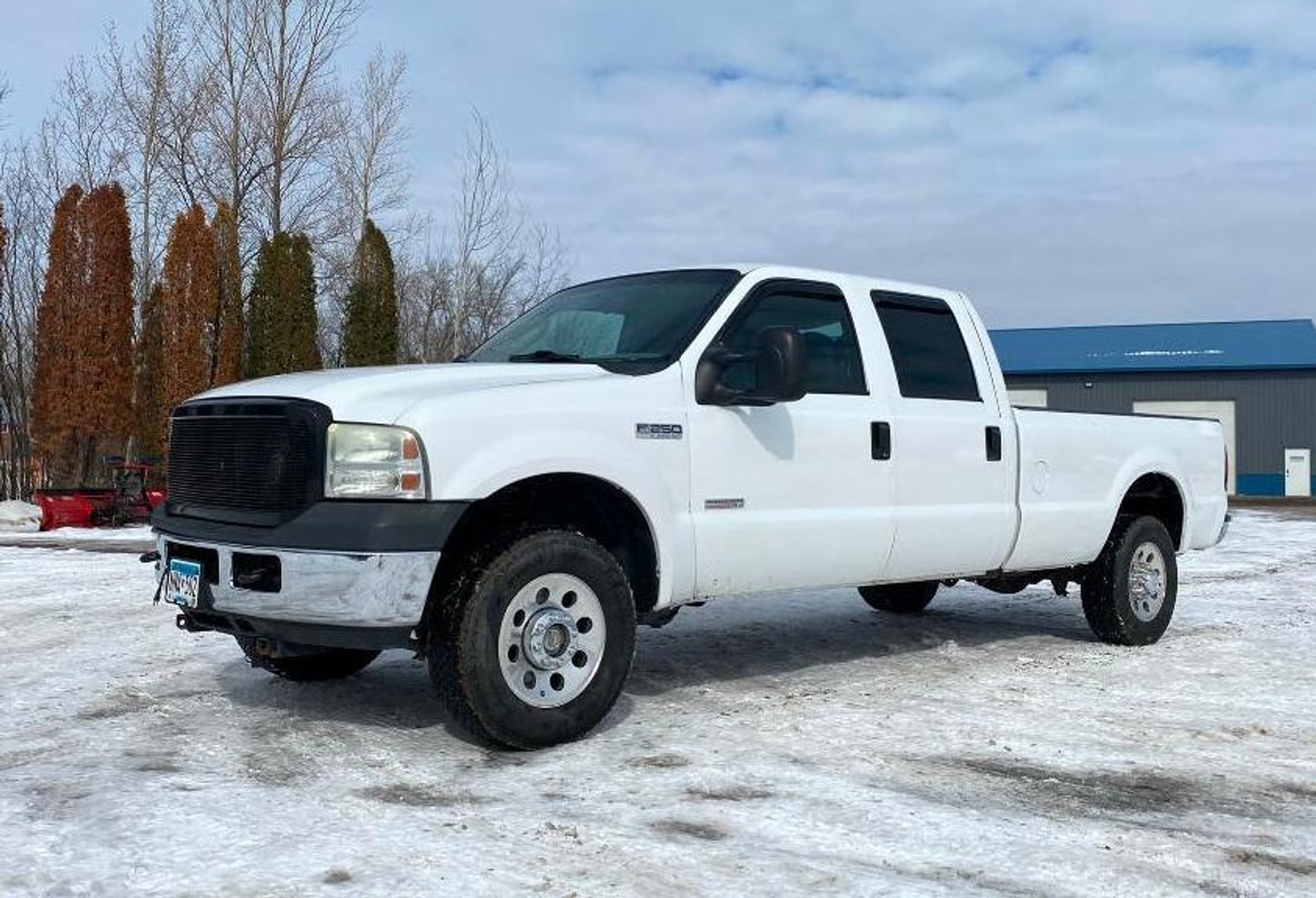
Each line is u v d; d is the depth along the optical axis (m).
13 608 8.81
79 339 21.30
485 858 3.54
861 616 8.88
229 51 28.55
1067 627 8.43
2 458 25.31
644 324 5.81
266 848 3.60
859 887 3.36
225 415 5.01
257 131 28.84
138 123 28.44
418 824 3.86
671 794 4.23
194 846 3.61
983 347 6.90
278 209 28.89
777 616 8.78
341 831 3.78
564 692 4.90
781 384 5.21
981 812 4.11
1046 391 41.28
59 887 3.28
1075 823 4.01
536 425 4.88
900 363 6.44
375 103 31.25
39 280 27.50
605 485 5.14
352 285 25.25
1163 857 3.69
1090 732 5.28
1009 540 6.82
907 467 6.27
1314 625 8.57
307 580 4.50
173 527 5.17
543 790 4.29
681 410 5.36
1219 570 12.69
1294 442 39.00
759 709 5.64
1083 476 7.30
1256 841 3.89
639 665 6.77
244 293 27.89
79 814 3.92
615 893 3.29
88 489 19.42
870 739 5.07
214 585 4.86
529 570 4.77
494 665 4.66
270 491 4.77
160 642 7.32
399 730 5.17
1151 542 7.74
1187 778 4.61
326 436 4.66
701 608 9.16
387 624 4.53
